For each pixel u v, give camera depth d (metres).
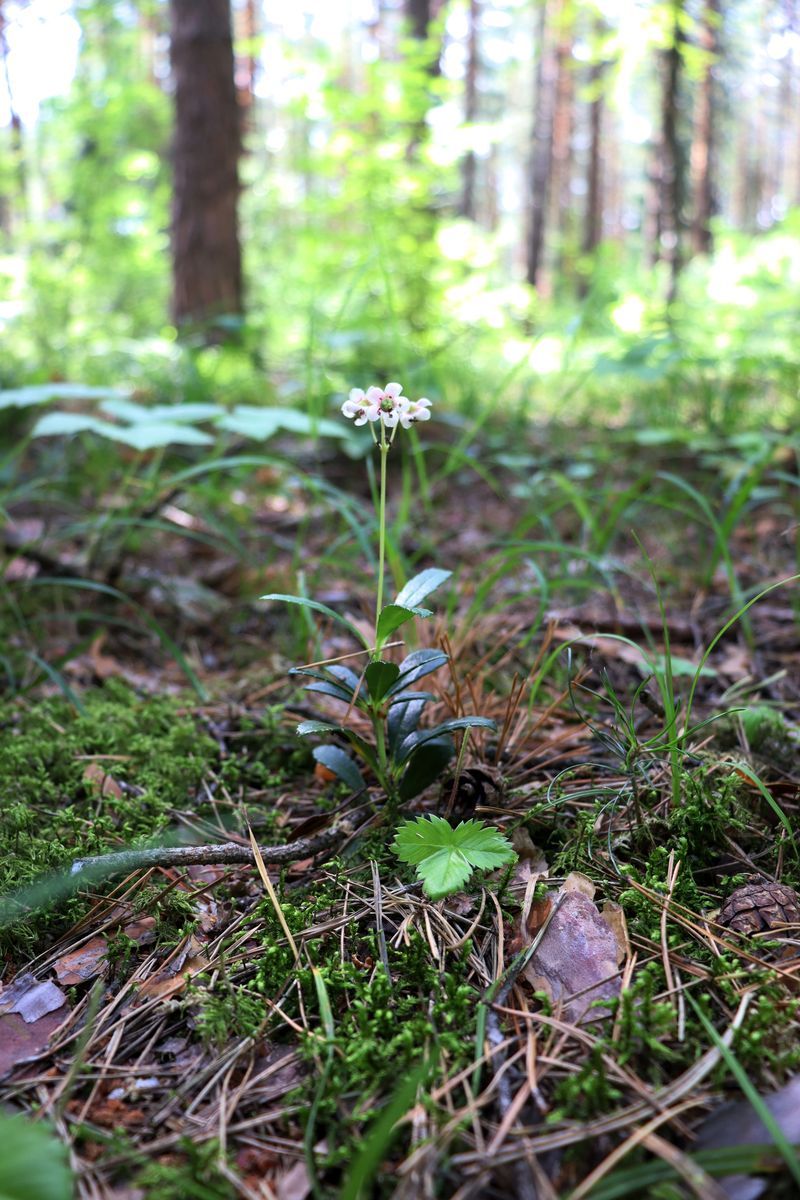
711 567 0.69
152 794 0.44
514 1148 0.25
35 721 0.52
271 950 0.33
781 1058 0.28
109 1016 0.32
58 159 2.48
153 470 0.78
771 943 0.33
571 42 3.59
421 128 1.52
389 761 0.42
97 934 0.36
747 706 0.50
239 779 0.48
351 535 0.82
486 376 1.59
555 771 0.45
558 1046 0.29
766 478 0.95
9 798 0.44
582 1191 0.24
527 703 0.52
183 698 0.57
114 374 1.36
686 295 2.18
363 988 0.31
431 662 0.41
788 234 2.02
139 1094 0.29
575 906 0.35
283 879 0.38
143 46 3.01
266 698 0.56
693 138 3.31
